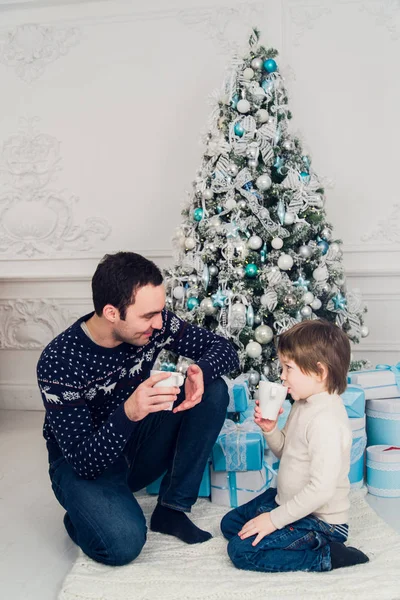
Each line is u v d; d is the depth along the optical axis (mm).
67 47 3490
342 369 1554
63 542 1773
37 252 3559
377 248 3262
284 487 1567
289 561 1499
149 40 3420
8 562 1648
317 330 1570
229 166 2461
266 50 2570
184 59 3391
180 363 2436
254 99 2486
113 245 3484
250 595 1391
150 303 1444
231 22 3346
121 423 1418
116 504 1516
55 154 3508
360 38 3254
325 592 1390
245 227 2434
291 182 2447
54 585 1515
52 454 1678
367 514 1866
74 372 1506
